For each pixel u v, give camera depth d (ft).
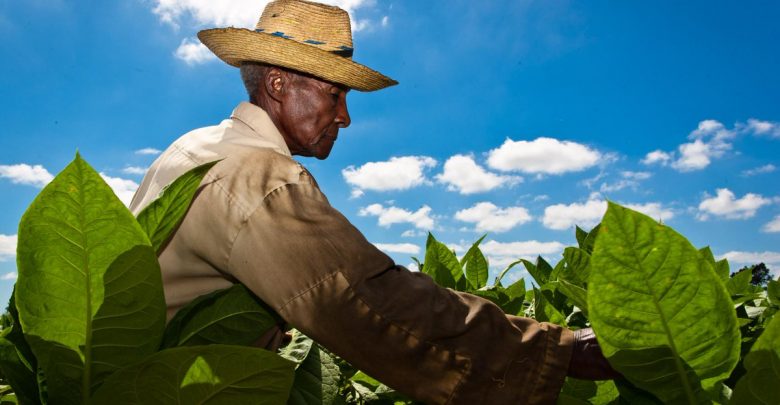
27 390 3.47
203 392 3.32
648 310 3.11
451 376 4.42
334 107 7.14
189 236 5.11
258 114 6.52
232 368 3.25
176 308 5.35
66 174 2.96
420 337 4.45
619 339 3.19
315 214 4.77
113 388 3.24
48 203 3.01
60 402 3.42
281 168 5.08
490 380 4.36
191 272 5.28
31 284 3.16
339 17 7.77
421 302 4.53
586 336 4.42
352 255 4.60
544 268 9.18
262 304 4.79
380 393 5.83
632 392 4.19
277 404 3.40
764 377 2.91
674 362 3.19
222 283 5.32
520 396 4.31
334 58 6.71
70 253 3.15
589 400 4.97
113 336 3.38
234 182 4.98
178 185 3.46
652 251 3.00
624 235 3.00
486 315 4.51
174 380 3.26
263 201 4.85
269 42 6.68
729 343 3.11
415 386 4.51
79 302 3.26
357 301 4.51
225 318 4.31
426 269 7.93
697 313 3.09
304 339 5.15
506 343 4.42
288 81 6.93
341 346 4.58
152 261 3.26
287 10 7.66
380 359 4.52
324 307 4.53
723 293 3.02
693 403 3.21
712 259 7.60
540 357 4.36
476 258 8.98
